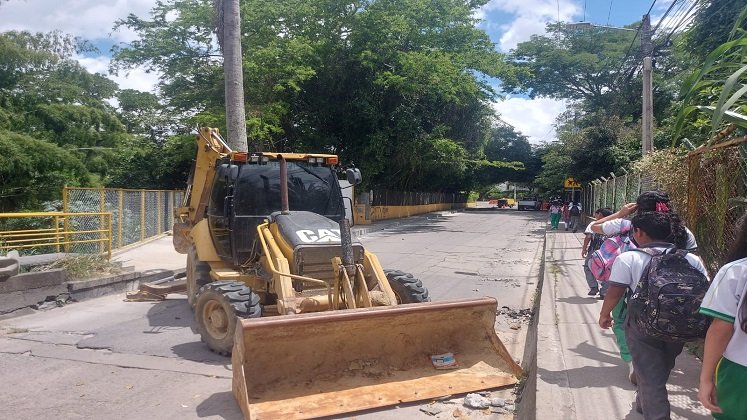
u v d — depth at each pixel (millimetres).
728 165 5602
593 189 28500
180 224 10859
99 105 25734
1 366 6418
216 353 6852
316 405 4930
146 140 31391
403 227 31234
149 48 25297
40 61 22250
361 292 6359
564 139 36625
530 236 25750
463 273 13938
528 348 7379
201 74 26188
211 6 23375
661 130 20828
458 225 33281
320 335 5219
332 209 8727
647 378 3477
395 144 29469
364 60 27125
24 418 4961
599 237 8805
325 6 26922
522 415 4895
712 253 6098
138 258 15680
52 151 19953
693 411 4246
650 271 3402
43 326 8328
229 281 7156
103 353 6930
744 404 2562
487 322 5961
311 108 28906
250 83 23234
